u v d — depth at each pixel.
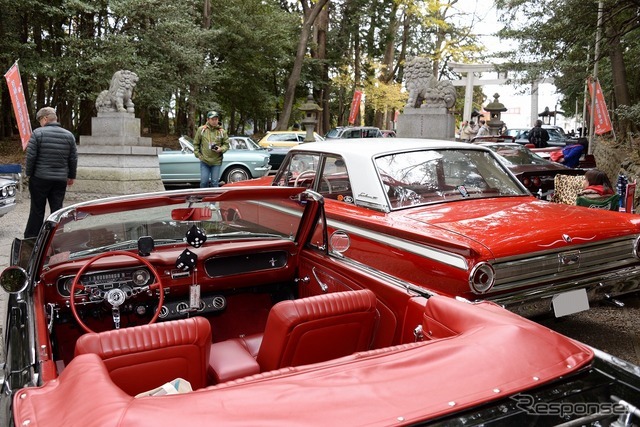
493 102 26.53
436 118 13.19
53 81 20.69
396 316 2.75
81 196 12.01
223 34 25.70
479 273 3.40
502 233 3.64
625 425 1.60
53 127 6.71
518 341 1.79
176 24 18.39
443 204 4.54
